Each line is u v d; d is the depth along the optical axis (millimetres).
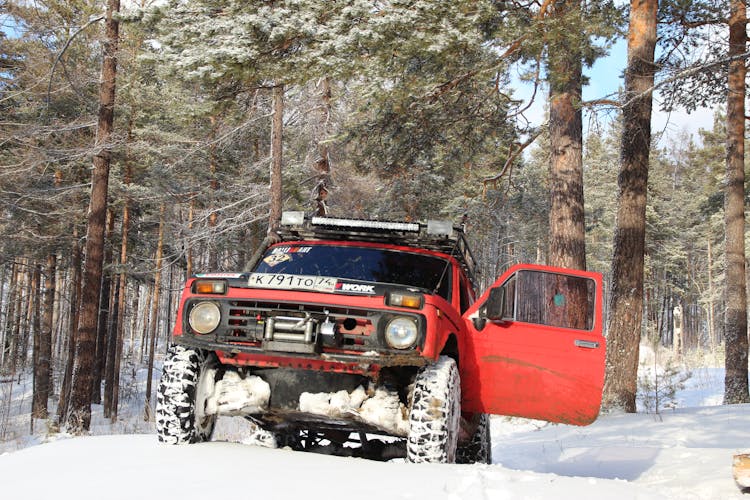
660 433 9734
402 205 26734
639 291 13234
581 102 11453
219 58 8281
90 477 3309
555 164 15414
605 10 10688
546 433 11297
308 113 23938
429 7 8141
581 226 15195
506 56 9891
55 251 30672
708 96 17750
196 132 25734
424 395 4254
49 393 34156
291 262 5762
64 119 24422
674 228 55219
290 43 8555
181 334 4520
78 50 22438
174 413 4422
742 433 9141
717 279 57094
